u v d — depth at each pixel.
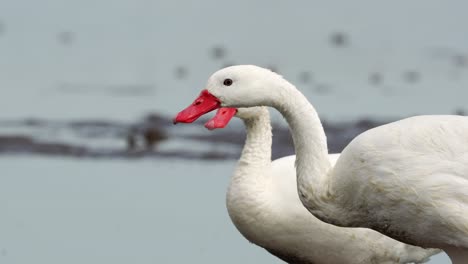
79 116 20.81
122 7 32.69
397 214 9.50
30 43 28.67
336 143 18.09
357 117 19.66
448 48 26.52
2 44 28.52
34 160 17.64
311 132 9.91
